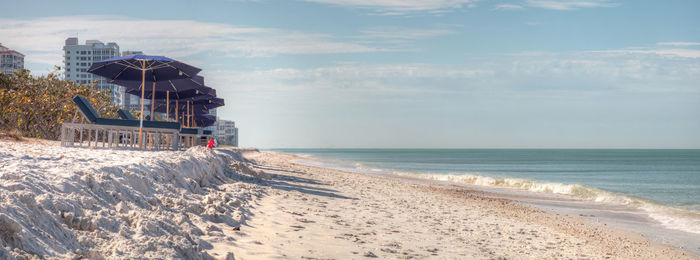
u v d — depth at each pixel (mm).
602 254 8930
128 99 157375
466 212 12914
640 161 100500
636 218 14656
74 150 12906
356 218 9461
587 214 15266
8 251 3385
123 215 5203
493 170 51312
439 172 42094
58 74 32062
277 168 26281
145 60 17188
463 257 7004
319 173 25500
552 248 8844
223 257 4996
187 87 20734
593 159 115250
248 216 7949
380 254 6465
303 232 7230
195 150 15297
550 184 23672
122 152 13070
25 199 4219
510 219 12445
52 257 3695
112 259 3992
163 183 8250
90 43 185125
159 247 4414
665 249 10242
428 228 9273
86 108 16781
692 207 18391
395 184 21703
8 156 7461
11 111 27141
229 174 14633
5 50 137000
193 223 6277
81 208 4863
